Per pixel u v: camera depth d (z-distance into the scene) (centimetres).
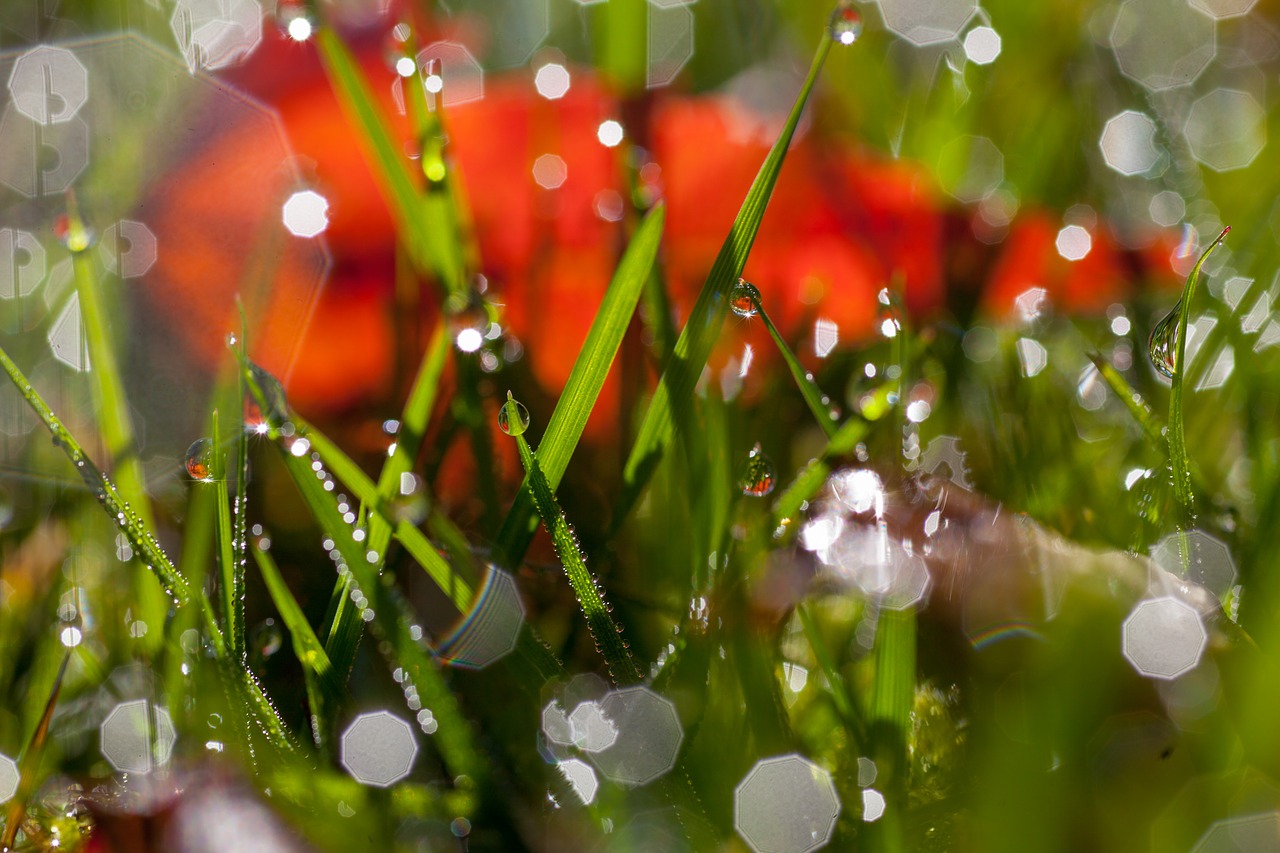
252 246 33
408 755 29
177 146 34
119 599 31
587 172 34
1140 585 30
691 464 31
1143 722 29
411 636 29
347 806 29
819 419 31
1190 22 48
